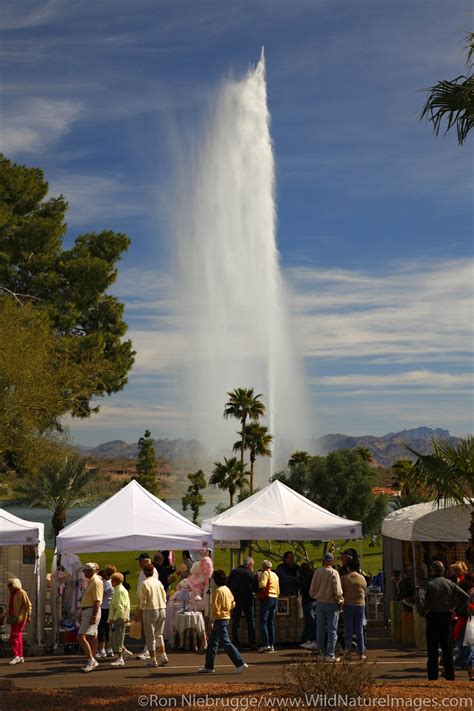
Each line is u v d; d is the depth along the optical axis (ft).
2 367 130.62
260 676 43.96
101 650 53.57
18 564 60.29
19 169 165.99
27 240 159.02
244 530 59.52
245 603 55.72
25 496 172.24
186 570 62.49
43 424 142.20
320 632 48.11
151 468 445.37
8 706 35.29
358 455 175.73
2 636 58.23
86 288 164.04
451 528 59.72
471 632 42.14
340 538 60.08
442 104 46.14
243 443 223.51
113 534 56.29
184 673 45.80
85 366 152.87
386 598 69.77
